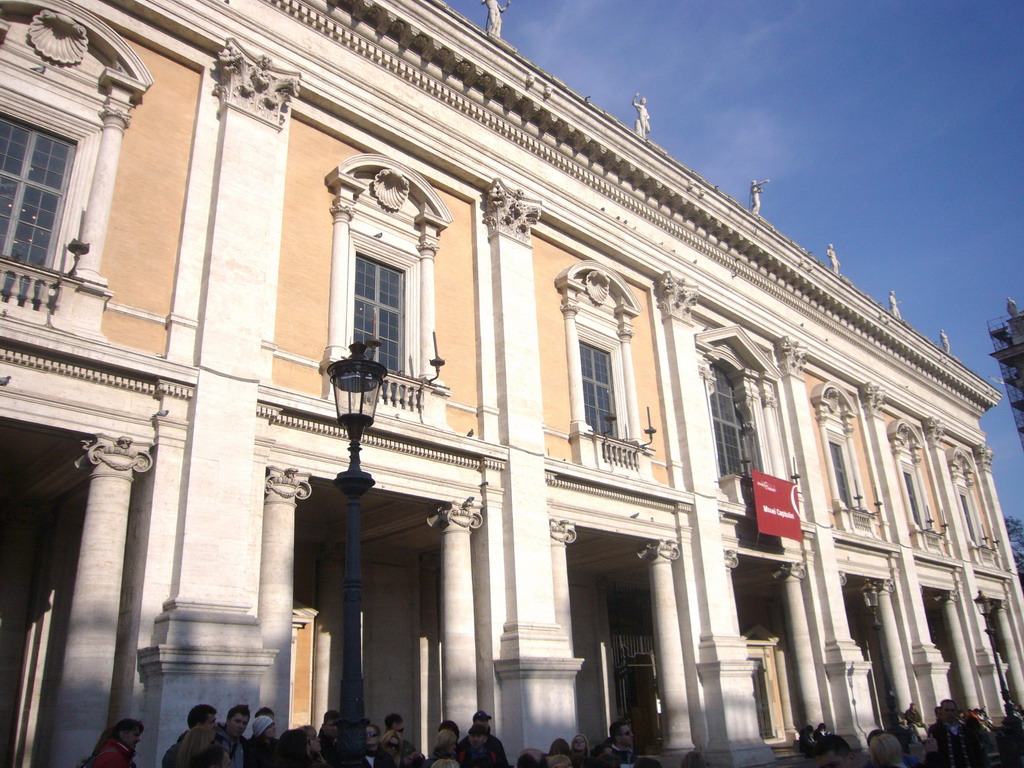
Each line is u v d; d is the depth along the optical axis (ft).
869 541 83.87
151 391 38.09
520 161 61.00
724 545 66.54
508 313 55.06
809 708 70.13
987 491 116.26
